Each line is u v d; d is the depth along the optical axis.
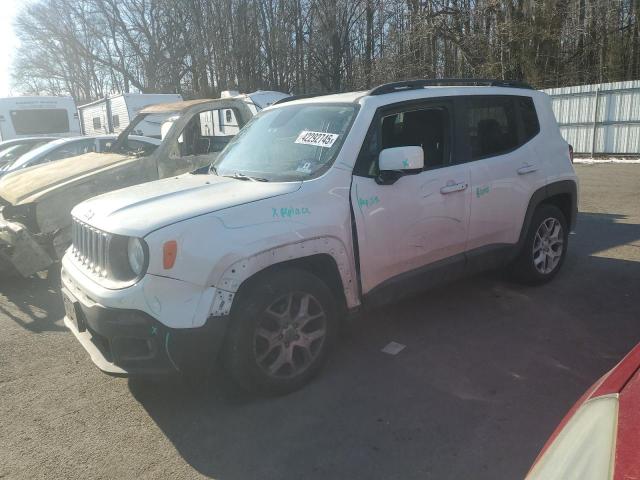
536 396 3.39
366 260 3.81
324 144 3.93
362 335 4.40
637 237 7.23
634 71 20.92
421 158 3.71
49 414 3.49
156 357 3.07
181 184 4.05
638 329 4.32
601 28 21.20
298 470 2.81
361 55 25.84
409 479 2.70
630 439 1.44
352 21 25.38
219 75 30.28
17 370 4.13
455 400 3.39
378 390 3.54
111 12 38.03
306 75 27.17
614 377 1.79
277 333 3.42
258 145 4.41
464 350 4.06
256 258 3.23
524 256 5.13
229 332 3.24
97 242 3.43
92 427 3.32
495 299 5.07
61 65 47.00
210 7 29.52
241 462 2.90
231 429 3.20
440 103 4.41
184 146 7.45
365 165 3.87
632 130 16.27
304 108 4.46
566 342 4.12
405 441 3.00
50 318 5.25
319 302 3.58
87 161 7.09
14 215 6.38
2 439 3.23
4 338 4.77
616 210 9.23
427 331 4.43
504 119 4.89
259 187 3.64
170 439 3.15
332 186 3.67
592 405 1.71
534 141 5.08
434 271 4.28
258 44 28.50
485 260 4.67
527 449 2.88
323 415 3.29
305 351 3.58
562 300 4.99
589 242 7.08
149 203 3.53
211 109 7.35
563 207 5.56
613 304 4.85
